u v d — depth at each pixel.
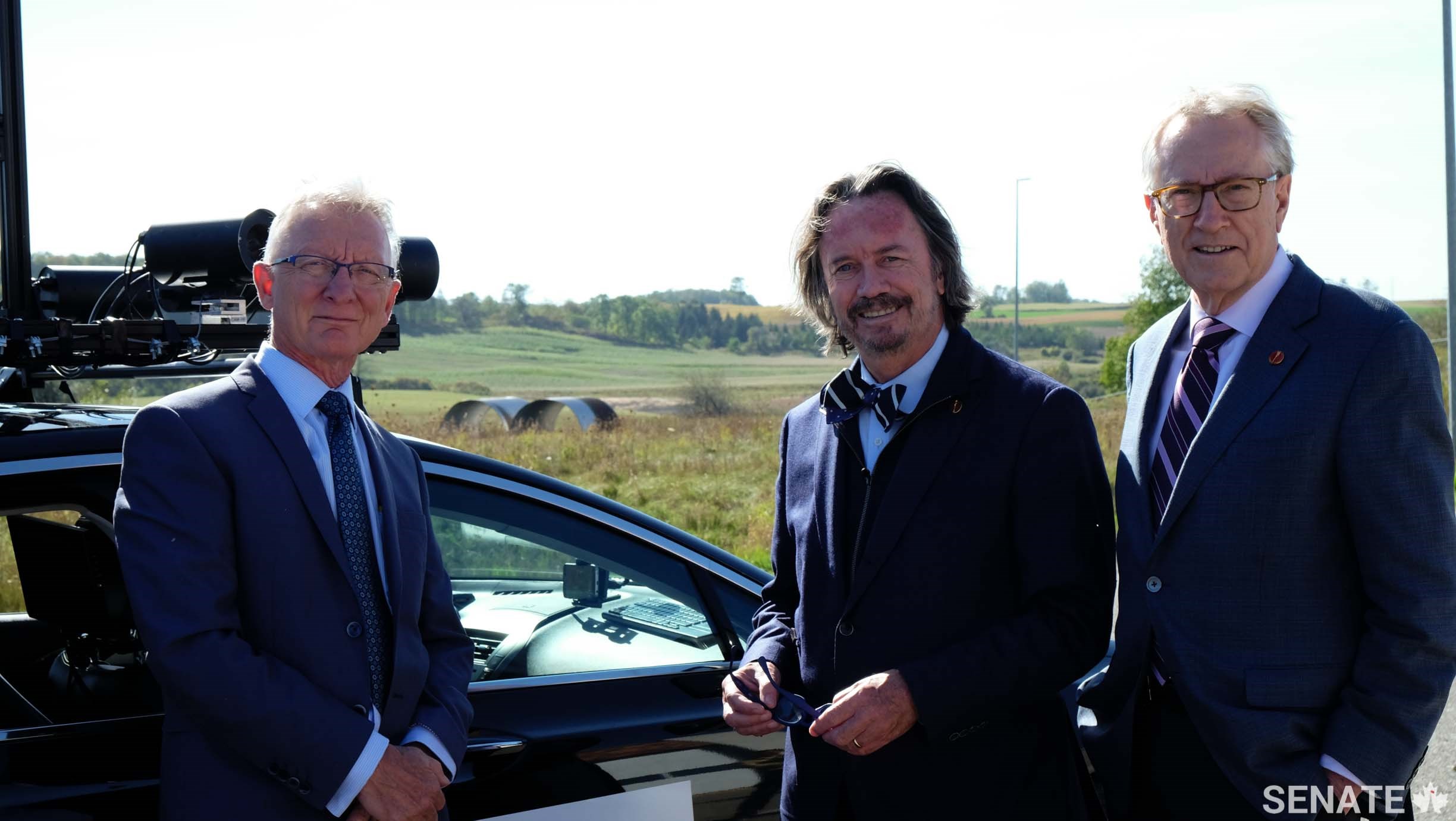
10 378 2.57
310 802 1.77
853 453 2.26
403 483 2.12
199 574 1.77
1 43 2.99
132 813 1.88
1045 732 2.19
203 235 2.80
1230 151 1.97
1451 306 13.70
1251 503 1.91
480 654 2.37
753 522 13.10
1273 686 1.89
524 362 117.00
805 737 2.26
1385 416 1.83
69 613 2.31
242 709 1.73
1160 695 2.06
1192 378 2.07
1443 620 1.80
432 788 1.88
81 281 3.05
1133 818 2.13
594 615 2.54
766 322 152.88
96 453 2.10
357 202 2.02
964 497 2.10
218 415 1.88
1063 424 2.10
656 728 2.40
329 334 1.97
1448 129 13.73
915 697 2.00
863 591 2.15
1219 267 1.99
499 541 2.49
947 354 2.19
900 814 2.11
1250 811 1.95
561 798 2.25
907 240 2.16
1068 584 2.08
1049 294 170.50
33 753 1.88
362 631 1.92
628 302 150.38
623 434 28.47
